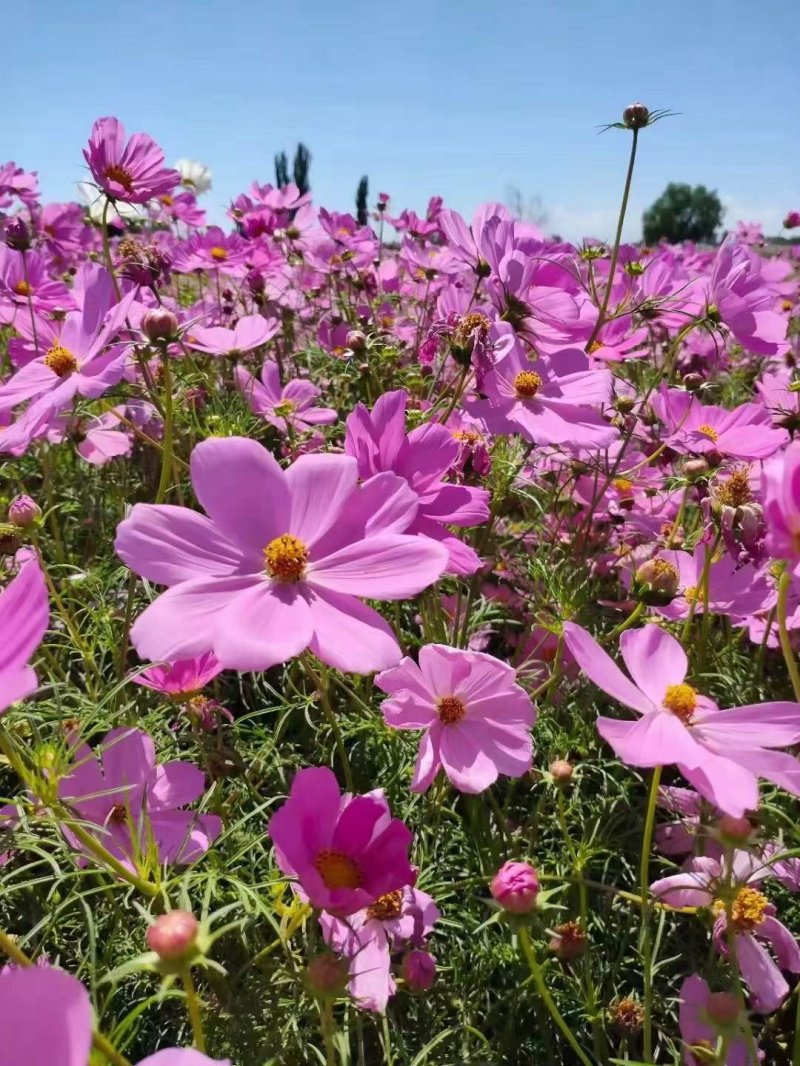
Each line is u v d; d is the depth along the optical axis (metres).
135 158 0.46
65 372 0.37
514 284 0.41
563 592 0.37
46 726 0.33
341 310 0.89
